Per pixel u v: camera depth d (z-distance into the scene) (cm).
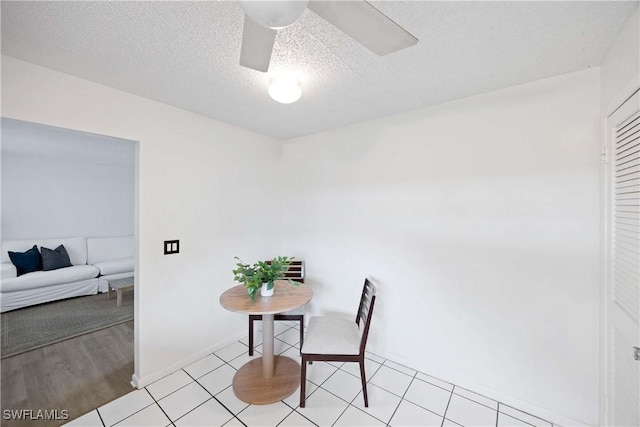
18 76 146
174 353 215
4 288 332
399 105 207
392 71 158
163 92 188
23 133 294
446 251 202
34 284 354
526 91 171
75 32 124
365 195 246
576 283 158
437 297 207
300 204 298
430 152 209
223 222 253
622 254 128
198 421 164
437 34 124
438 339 206
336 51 138
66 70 158
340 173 264
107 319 315
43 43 132
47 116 155
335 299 269
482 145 187
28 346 252
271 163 303
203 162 236
